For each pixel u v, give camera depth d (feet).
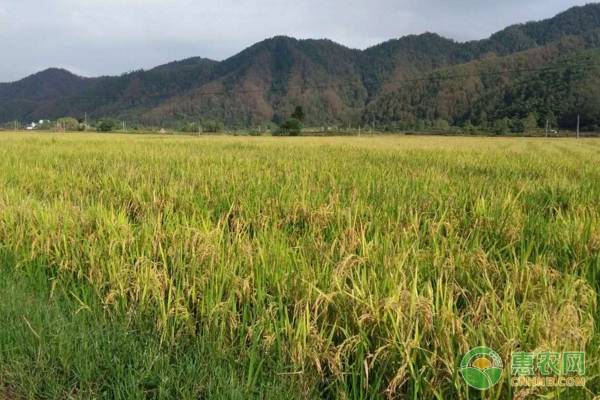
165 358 9.68
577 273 12.31
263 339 9.91
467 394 7.80
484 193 22.13
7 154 46.47
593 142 134.51
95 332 10.40
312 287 10.18
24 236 16.48
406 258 11.63
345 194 22.76
